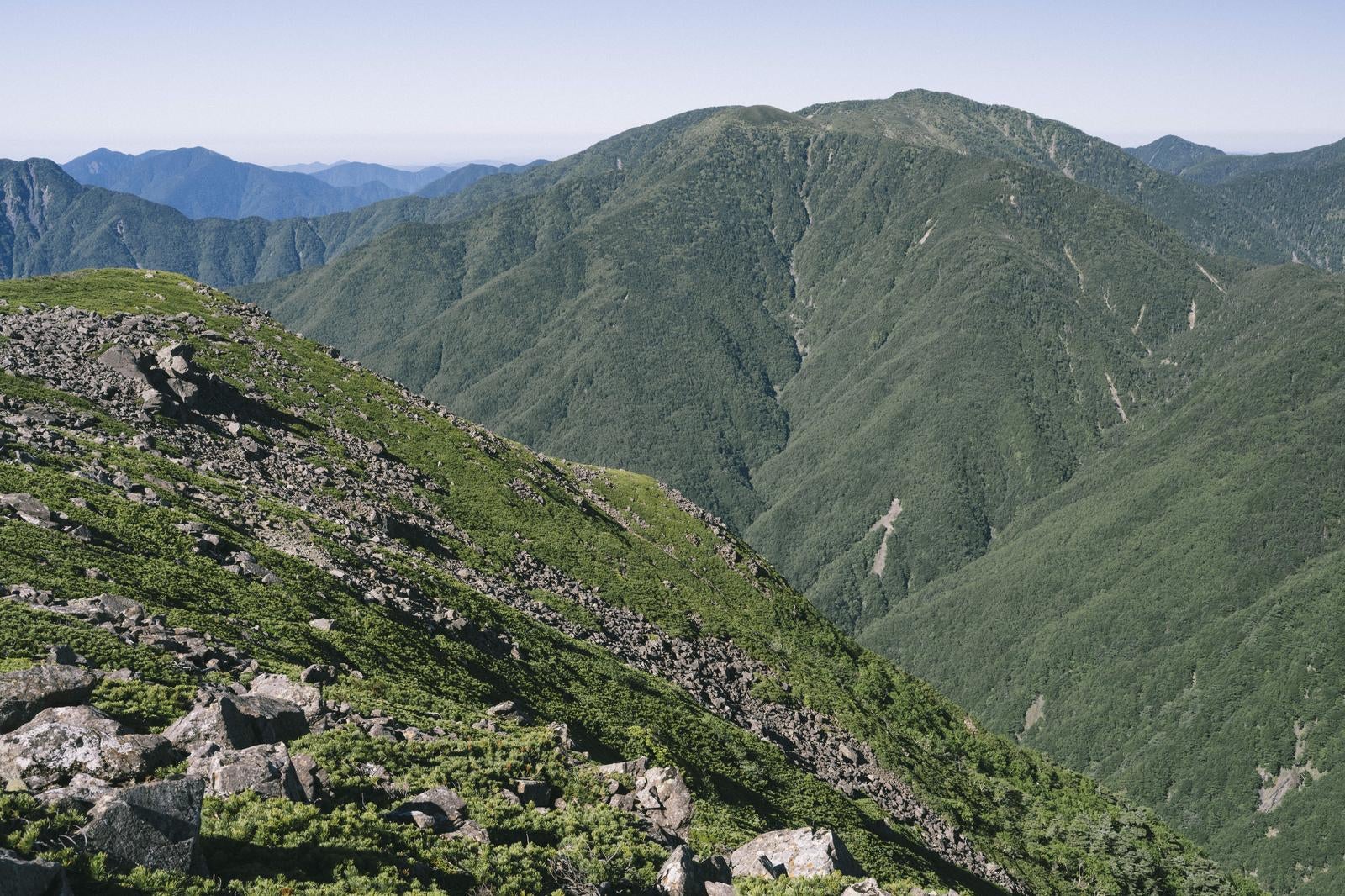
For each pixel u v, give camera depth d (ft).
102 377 255.29
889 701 369.71
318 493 255.50
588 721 174.91
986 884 234.17
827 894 81.92
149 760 64.34
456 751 99.96
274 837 62.75
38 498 143.84
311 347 427.33
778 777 207.31
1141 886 298.15
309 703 95.71
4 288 373.20
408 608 183.01
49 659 87.10
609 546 356.38
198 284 464.65
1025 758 380.78
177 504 177.47
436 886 65.26
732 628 338.34
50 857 48.06
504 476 367.45
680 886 76.59
